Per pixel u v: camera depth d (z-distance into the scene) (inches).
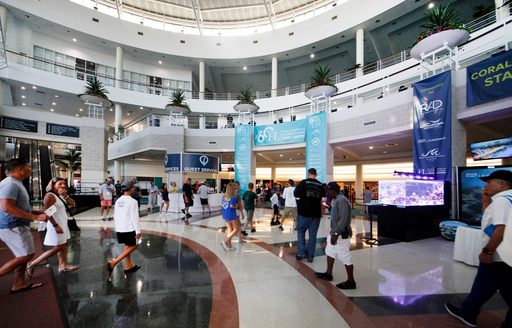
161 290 117.8
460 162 278.2
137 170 919.7
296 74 1027.3
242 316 95.1
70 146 1056.8
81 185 585.0
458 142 278.8
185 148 692.1
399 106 369.7
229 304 104.5
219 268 148.6
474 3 644.7
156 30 873.5
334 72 960.3
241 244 207.8
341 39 807.7
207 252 182.9
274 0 935.7
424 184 250.5
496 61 246.1
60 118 581.0
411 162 589.0
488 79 251.3
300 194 164.2
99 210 444.1
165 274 138.7
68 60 818.8
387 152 612.1
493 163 467.5
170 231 262.1
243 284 125.3
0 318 90.0
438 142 286.5
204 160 471.2
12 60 690.8
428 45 310.7
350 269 120.4
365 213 443.2
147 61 944.3
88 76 840.9
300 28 845.2
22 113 542.0
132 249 141.7
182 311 98.6
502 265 80.4
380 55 826.8
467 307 89.8
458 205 253.8
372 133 406.0
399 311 99.8
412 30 737.6
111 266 137.2
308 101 771.4
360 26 742.5
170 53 888.9
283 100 820.0
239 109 649.6
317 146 482.6
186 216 365.1
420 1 644.1
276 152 632.4
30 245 112.6
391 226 240.5
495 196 82.0
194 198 438.9
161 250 188.1
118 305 102.9
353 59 897.5
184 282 127.6
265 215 411.8
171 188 446.6
